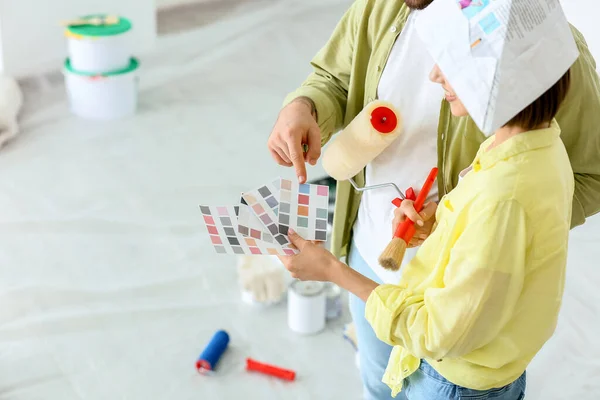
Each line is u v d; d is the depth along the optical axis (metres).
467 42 1.01
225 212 1.29
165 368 2.08
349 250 1.65
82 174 2.91
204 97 3.55
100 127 3.24
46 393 1.98
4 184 2.80
